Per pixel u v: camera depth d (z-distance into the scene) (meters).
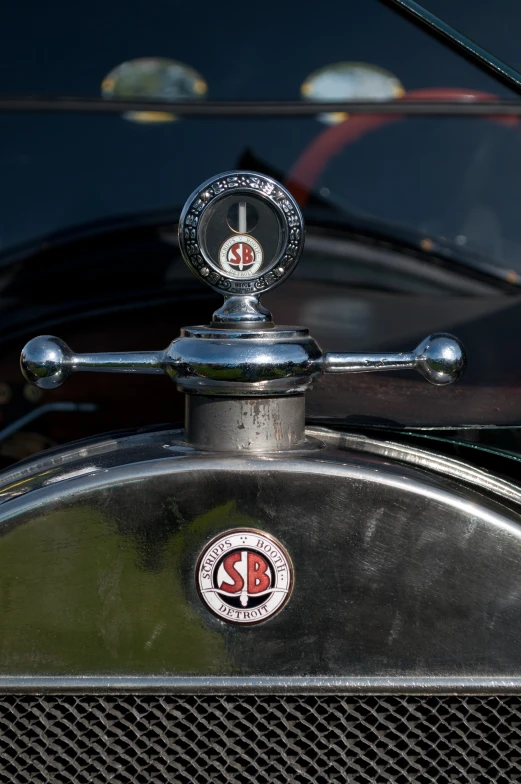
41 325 1.54
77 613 1.07
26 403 1.53
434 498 1.06
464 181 1.84
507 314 1.41
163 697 1.08
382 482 1.06
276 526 1.06
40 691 1.07
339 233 1.76
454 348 1.07
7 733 1.09
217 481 1.06
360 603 1.07
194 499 1.06
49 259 1.67
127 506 1.06
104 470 1.07
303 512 1.06
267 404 1.07
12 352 1.54
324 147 1.87
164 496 1.06
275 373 1.05
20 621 1.07
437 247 1.76
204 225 1.06
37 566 1.06
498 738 1.09
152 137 1.81
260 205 1.06
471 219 1.83
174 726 1.08
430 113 1.83
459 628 1.07
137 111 1.80
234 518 1.06
